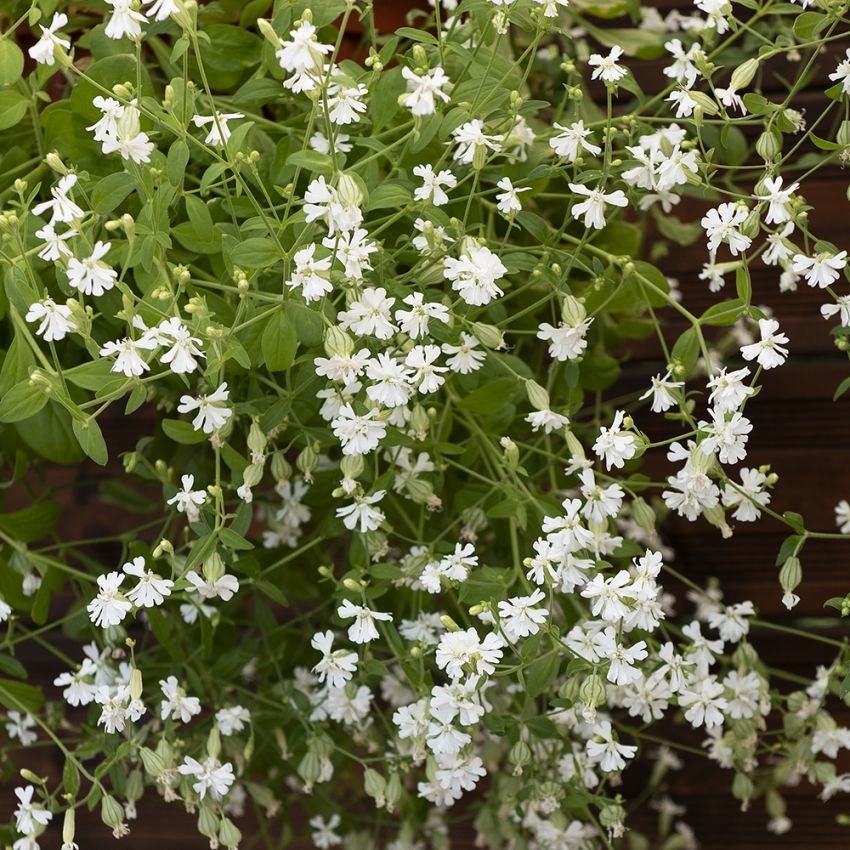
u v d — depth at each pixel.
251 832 1.39
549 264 1.03
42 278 1.05
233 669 1.13
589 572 1.01
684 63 1.03
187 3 0.95
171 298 0.96
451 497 1.14
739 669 1.11
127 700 1.03
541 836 1.13
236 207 1.02
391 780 1.07
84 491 1.36
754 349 0.97
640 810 1.37
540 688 1.00
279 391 1.03
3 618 1.05
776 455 1.36
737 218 0.98
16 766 1.38
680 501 1.00
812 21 1.03
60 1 1.07
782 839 1.36
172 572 1.04
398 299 1.01
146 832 1.39
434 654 1.07
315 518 1.16
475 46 1.08
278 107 1.11
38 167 1.05
